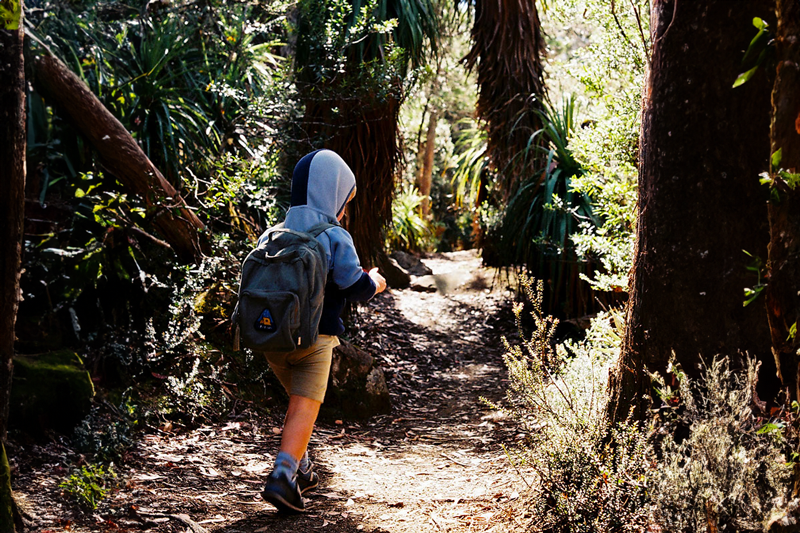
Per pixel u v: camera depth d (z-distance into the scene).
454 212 16.33
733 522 1.93
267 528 2.70
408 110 12.71
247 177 4.73
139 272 4.54
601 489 2.39
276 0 6.02
